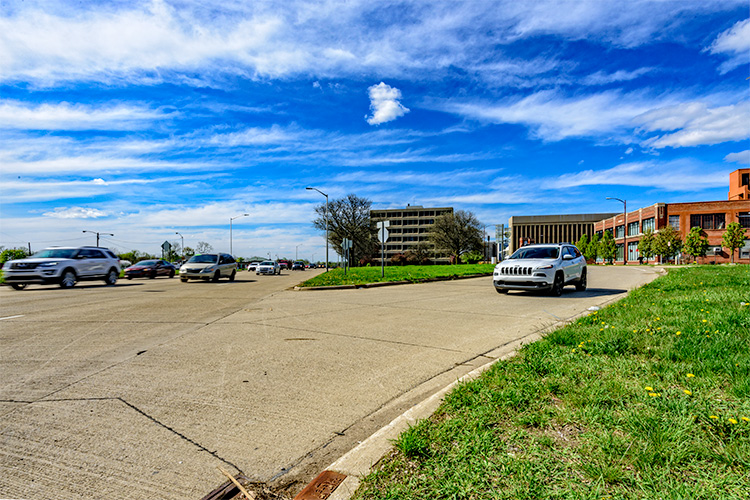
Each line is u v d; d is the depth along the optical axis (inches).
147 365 199.0
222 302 474.6
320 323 324.2
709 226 2049.7
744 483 87.2
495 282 552.1
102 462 108.7
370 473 97.7
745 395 129.3
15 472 103.3
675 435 105.8
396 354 225.0
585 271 614.9
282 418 138.2
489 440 108.3
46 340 254.7
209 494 95.7
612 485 89.2
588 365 170.1
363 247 2751.0
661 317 265.9
